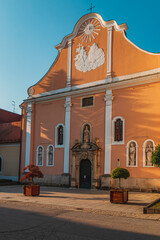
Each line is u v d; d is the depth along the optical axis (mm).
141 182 19891
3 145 31484
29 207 12539
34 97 28375
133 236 7410
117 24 23281
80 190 21625
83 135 24000
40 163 26875
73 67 25859
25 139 28500
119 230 8086
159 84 20266
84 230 7980
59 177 24938
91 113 23719
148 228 8430
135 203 14086
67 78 26094
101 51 24016
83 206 12945
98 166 22250
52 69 27625
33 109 28438
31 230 7867
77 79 25344
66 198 16109
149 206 11586
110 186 21297
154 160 15250
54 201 14680
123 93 22000
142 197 16641
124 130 21438
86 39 25297
